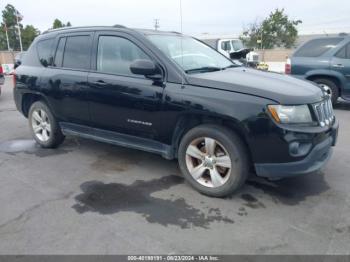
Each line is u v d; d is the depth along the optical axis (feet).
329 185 12.42
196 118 11.62
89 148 17.01
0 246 8.87
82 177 13.38
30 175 13.61
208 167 11.54
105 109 13.60
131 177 13.33
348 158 15.24
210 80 11.28
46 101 16.08
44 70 15.96
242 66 15.43
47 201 11.33
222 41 53.52
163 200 11.37
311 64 26.61
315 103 10.89
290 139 10.17
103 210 10.71
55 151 16.62
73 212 10.59
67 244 8.94
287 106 10.25
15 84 17.57
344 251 8.59
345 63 25.27
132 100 12.59
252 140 10.46
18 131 20.74
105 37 13.85
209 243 8.96
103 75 13.53
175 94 11.57
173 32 15.34
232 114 10.51
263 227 9.68
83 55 14.52
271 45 127.03
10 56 93.40
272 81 11.87
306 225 9.77
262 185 12.45
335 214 10.37
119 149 16.80
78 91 14.33
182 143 11.94
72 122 15.33
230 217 10.25
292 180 12.85
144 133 12.82
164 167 14.35
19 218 10.25
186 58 13.09
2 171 14.05
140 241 9.05
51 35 16.33
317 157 10.75
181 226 9.77
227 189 11.19
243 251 8.63
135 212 10.58
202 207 10.89
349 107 27.91
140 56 12.69
